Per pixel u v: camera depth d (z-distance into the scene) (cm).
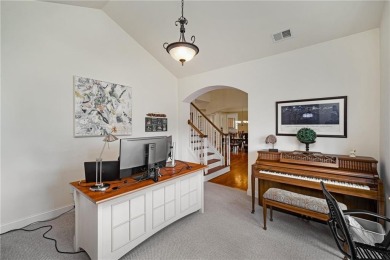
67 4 276
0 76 220
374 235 160
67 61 276
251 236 216
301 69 288
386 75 194
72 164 282
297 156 256
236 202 316
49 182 260
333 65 261
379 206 187
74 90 282
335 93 260
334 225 157
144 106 392
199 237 214
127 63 358
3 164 224
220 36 305
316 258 180
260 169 272
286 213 276
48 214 258
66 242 204
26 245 199
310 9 229
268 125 322
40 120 251
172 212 229
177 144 470
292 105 296
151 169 219
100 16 316
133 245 184
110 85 329
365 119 239
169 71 447
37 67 248
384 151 205
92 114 304
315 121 275
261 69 330
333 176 219
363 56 239
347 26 238
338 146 258
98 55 314
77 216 187
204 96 804
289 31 266
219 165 536
